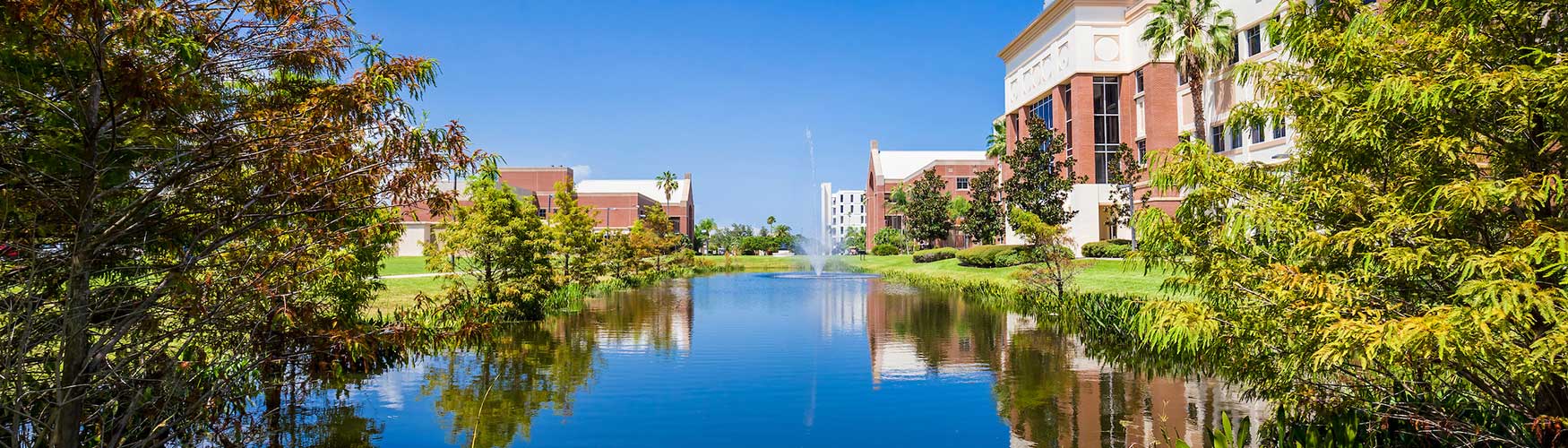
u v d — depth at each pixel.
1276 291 4.73
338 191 4.79
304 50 4.61
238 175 4.51
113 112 3.79
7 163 3.88
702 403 9.39
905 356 13.14
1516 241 4.19
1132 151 34.84
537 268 18.73
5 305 4.04
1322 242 4.58
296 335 5.16
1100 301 15.82
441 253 17.28
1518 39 4.55
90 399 5.07
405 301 18.08
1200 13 32.25
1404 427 6.06
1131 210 34.94
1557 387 4.60
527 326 17.67
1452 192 3.95
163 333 4.62
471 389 10.09
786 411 8.95
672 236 52.16
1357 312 4.51
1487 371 4.90
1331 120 4.88
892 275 44.75
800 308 22.61
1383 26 4.77
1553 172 4.15
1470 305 4.09
